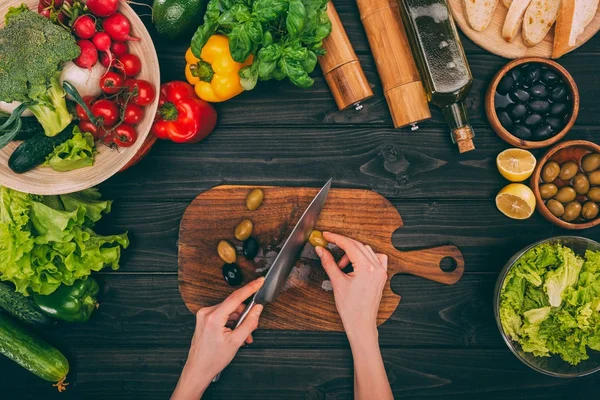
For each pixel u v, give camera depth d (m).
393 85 1.22
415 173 1.31
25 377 1.33
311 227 1.24
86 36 1.04
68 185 1.12
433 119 1.30
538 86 1.20
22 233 1.14
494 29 1.24
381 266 1.21
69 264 1.18
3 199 1.14
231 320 1.24
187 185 1.30
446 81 1.17
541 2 1.16
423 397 1.33
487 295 1.32
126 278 1.32
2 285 1.24
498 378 1.33
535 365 1.19
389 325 1.33
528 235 1.32
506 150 1.25
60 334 1.32
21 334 1.24
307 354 1.32
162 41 1.27
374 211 1.27
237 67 1.15
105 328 1.32
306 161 1.31
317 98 1.30
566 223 1.20
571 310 1.22
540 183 1.25
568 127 1.20
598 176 1.21
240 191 1.27
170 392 1.33
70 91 1.04
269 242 1.28
